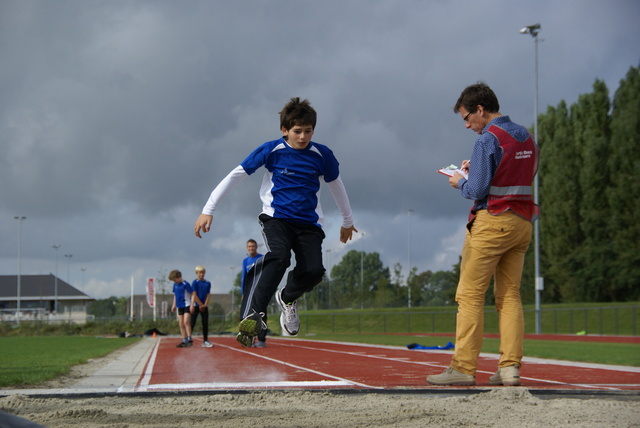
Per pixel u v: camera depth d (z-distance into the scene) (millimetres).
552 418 3582
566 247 55719
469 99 5574
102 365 8938
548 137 59312
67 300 103500
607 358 10172
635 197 52250
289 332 4801
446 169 5844
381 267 146750
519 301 5598
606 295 54062
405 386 5254
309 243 4578
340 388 4848
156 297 54219
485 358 9992
